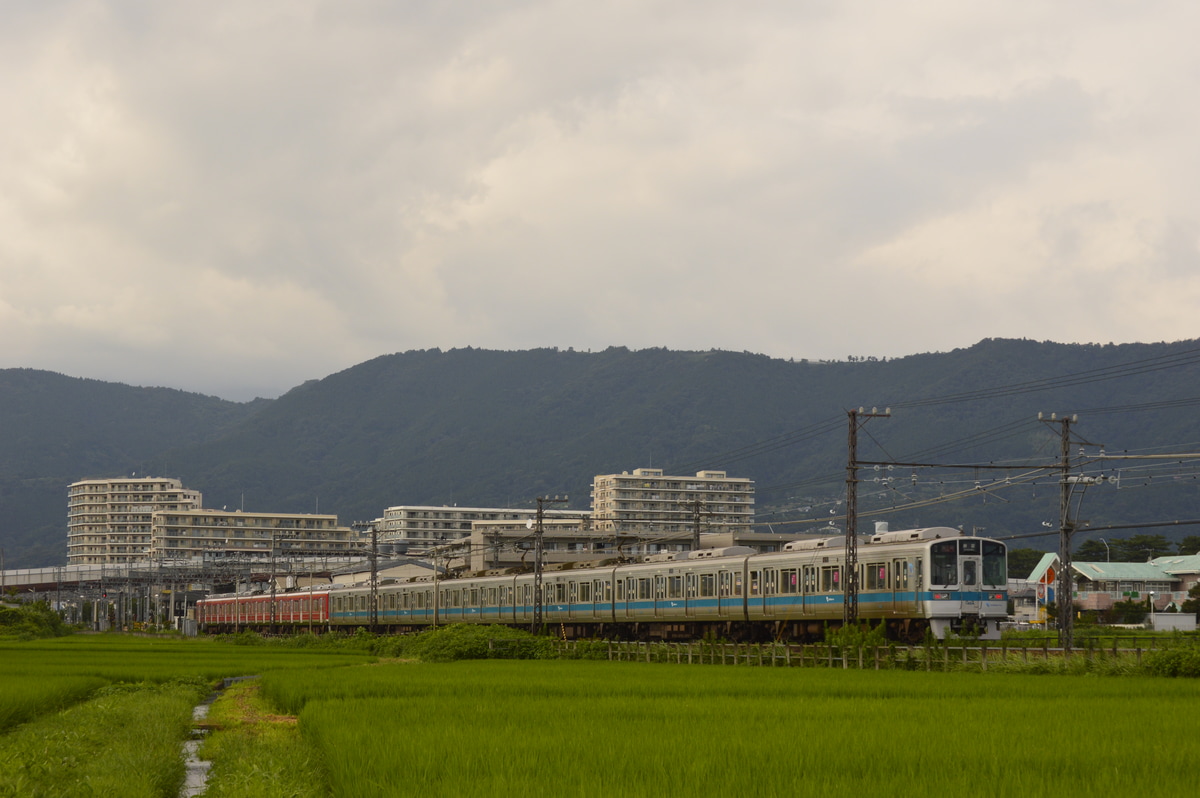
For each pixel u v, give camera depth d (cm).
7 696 2859
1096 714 2311
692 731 2080
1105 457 4225
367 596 9975
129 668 4931
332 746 1880
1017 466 4641
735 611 5919
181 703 3086
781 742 1908
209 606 14500
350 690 3241
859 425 4928
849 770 1634
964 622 4838
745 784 1524
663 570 6506
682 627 6500
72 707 3206
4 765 1706
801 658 4738
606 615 6969
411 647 6850
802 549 5638
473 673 4141
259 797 1590
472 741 1944
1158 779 1518
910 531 5169
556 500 7506
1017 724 2136
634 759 1738
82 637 11931
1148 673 3672
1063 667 3844
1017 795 1425
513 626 7906
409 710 2539
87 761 1939
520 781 1549
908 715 2334
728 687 3225
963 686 3192
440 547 11456
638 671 4244
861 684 3306
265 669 4919
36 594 16700
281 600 11925
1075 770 1605
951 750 1797
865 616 5150
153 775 1788
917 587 4862
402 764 1700
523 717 2372
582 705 2648
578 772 1627
